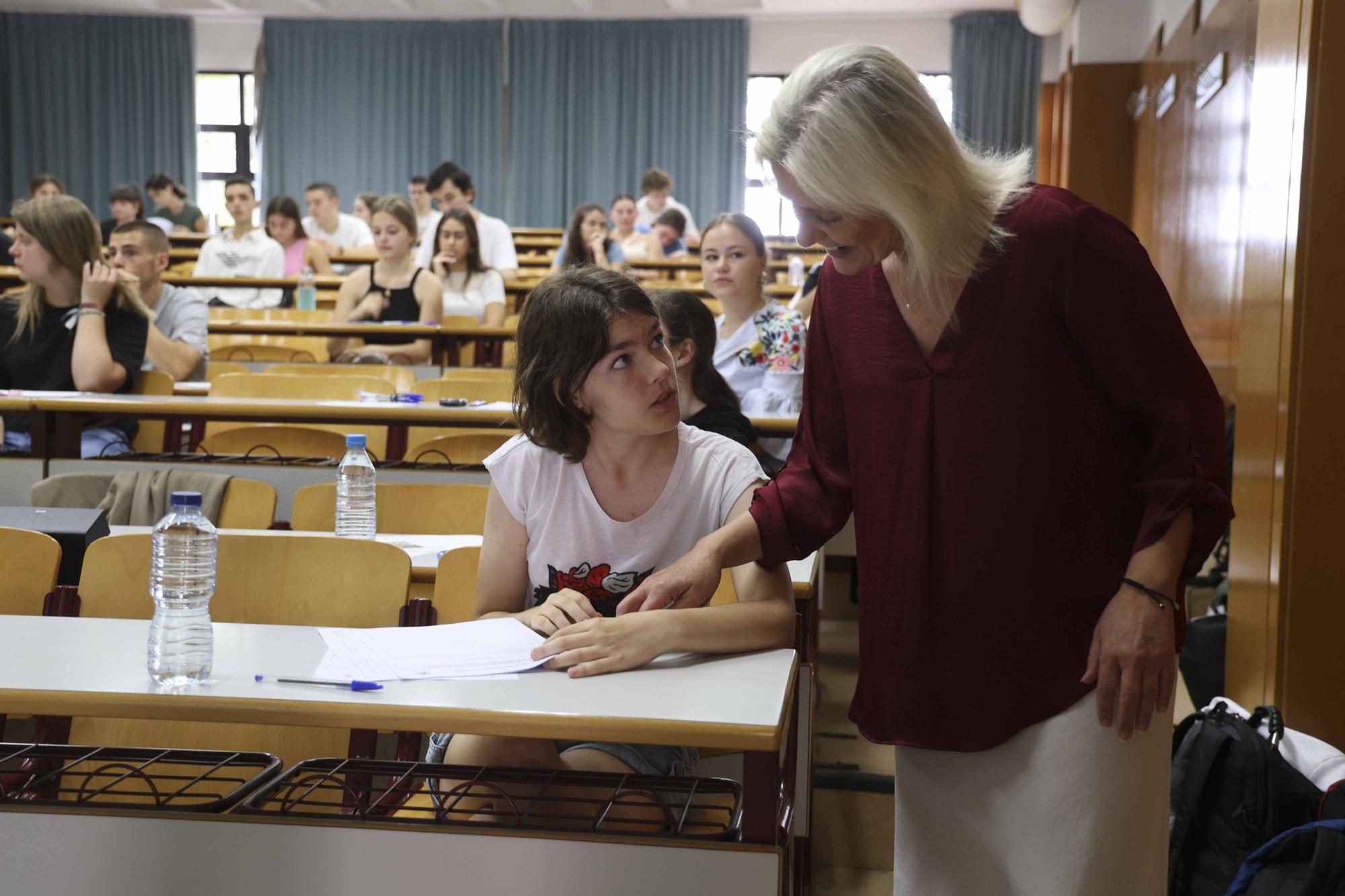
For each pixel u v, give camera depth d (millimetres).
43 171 11430
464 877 1057
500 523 1486
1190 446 1092
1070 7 8867
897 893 1286
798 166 1063
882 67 1055
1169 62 7254
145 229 4066
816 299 1296
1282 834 1673
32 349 3570
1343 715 2299
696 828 1317
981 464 1135
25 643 1283
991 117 10586
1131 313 1085
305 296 6484
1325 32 2252
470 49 11258
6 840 1094
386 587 1663
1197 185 6348
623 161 11203
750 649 1280
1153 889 1166
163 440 3492
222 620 1682
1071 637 1140
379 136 11352
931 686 1186
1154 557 1091
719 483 1459
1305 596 2299
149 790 1503
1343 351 2271
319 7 11188
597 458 1439
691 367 2381
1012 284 1104
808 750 1908
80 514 1877
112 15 11336
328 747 1583
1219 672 2801
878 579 1211
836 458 1334
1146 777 1137
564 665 1201
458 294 6145
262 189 11492
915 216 1053
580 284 1377
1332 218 2271
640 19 11086
